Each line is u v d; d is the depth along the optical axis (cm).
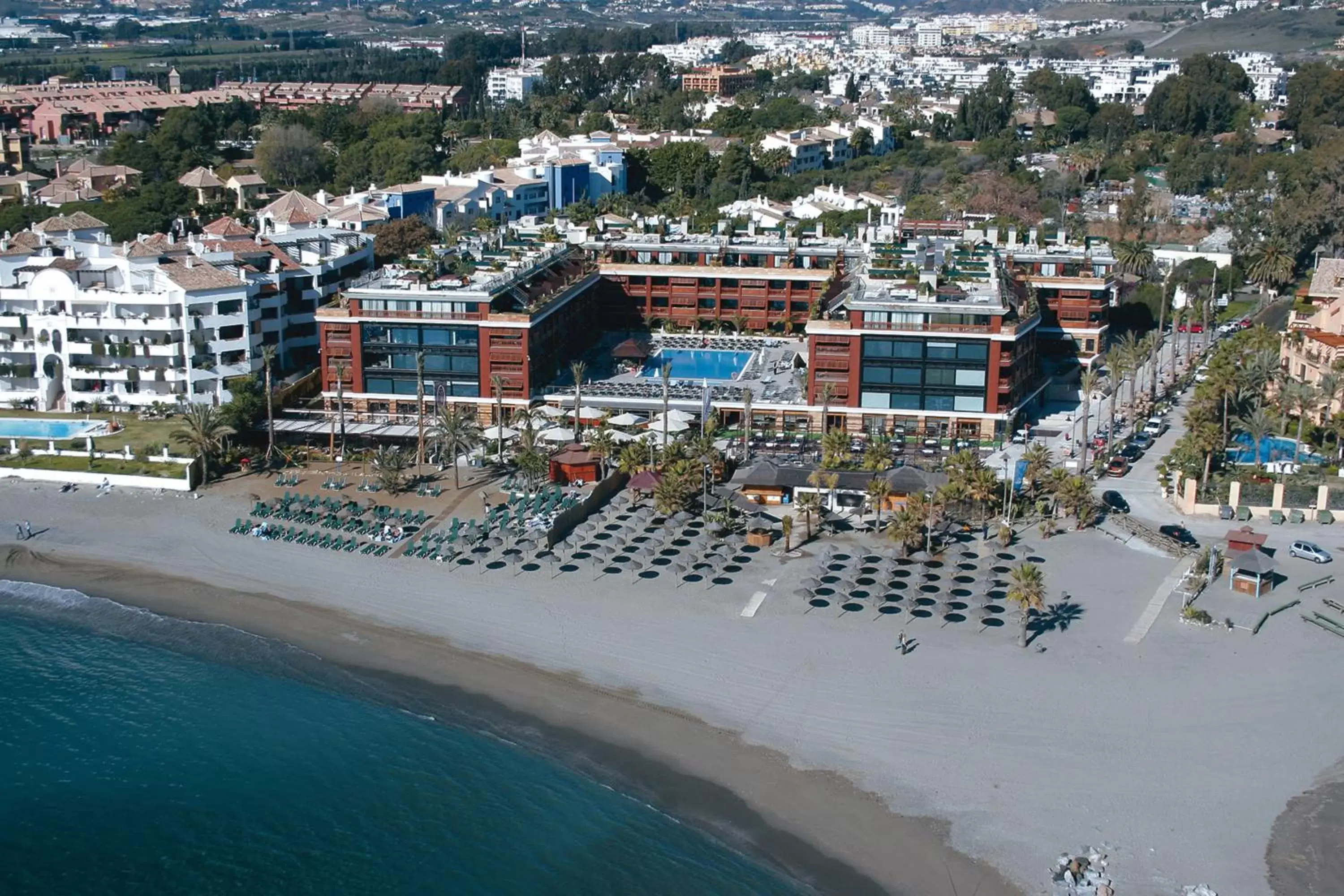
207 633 14775
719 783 11800
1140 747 12088
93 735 12888
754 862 10781
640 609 14900
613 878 10675
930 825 11119
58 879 10994
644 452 18325
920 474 17450
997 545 16462
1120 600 14962
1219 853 10669
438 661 13975
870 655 13762
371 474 19300
